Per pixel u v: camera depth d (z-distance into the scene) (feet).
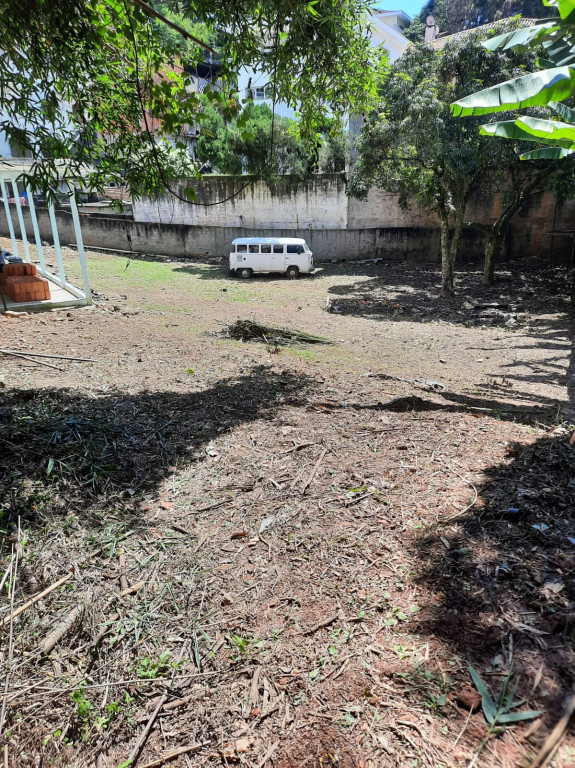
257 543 12.46
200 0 17.30
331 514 13.38
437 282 70.90
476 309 56.49
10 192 96.48
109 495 14.42
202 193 89.61
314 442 17.80
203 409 21.03
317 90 21.09
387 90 52.29
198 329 41.37
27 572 11.37
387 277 74.90
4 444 15.42
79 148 18.76
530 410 24.17
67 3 15.35
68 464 15.20
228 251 88.79
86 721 8.43
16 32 15.83
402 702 8.08
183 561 11.98
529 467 14.69
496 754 7.16
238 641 9.68
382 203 85.15
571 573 10.15
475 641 8.95
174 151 22.56
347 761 7.35
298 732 7.89
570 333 45.85
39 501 13.53
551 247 77.92
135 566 11.85
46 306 45.21
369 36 21.02
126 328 39.50
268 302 59.57
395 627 9.52
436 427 19.08
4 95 16.98
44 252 84.58
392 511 13.26
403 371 32.48
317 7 18.60
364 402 22.81
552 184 59.47
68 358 29.04
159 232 90.02
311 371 28.78
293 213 88.33
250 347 35.01
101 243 92.84
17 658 9.41
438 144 49.24
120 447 16.96
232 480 15.37
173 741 8.07
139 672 9.25
